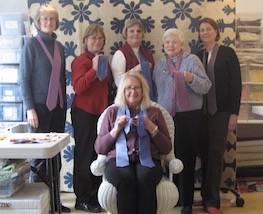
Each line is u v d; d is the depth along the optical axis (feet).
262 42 9.09
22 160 5.91
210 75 7.55
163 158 6.55
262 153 9.42
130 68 7.67
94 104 7.34
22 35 8.70
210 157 7.70
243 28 9.02
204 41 7.75
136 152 5.90
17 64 8.65
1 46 8.59
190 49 8.66
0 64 8.66
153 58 8.38
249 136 9.92
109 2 8.46
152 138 5.98
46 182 6.07
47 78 7.00
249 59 8.73
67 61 8.61
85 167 7.52
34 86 7.01
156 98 7.55
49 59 7.02
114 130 5.93
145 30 8.59
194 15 8.55
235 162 8.79
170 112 7.07
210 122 7.75
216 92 7.53
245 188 9.07
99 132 6.29
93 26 7.32
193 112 7.11
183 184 7.46
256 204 8.21
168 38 7.14
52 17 6.99
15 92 8.69
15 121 8.79
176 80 6.87
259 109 7.98
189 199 7.52
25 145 5.21
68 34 8.53
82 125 7.37
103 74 7.00
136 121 5.82
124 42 8.59
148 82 7.34
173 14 8.55
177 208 8.10
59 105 7.23
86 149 7.48
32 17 8.44
